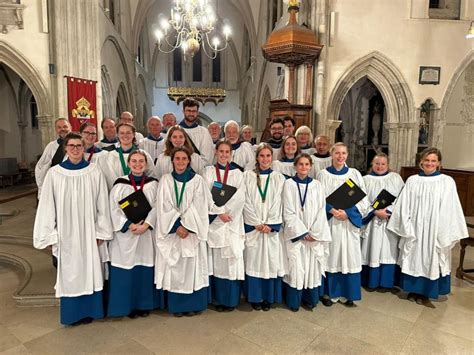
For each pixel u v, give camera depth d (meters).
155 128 5.29
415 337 3.42
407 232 4.11
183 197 3.56
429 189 4.09
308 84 8.75
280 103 8.27
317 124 8.97
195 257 3.65
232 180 3.82
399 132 9.76
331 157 4.55
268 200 3.82
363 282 4.61
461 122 10.78
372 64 9.30
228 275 3.79
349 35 9.07
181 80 24.73
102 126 4.61
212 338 3.37
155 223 3.62
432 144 9.83
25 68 8.73
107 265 3.66
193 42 9.30
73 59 9.25
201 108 24.91
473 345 3.29
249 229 3.84
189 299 3.71
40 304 4.03
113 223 3.54
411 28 9.30
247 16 18.38
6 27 8.48
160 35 12.64
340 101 9.27
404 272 4.19
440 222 4.02
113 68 13.33
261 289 3.88
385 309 3.98
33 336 3.38
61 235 3.37
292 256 3.82
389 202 4.33
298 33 7.45
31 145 13.98
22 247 5.92
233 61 24.59
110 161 3.90
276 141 5.26
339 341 3.34
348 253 3.98
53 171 3.39
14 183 12.76
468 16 9.46
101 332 3.45
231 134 4.72
